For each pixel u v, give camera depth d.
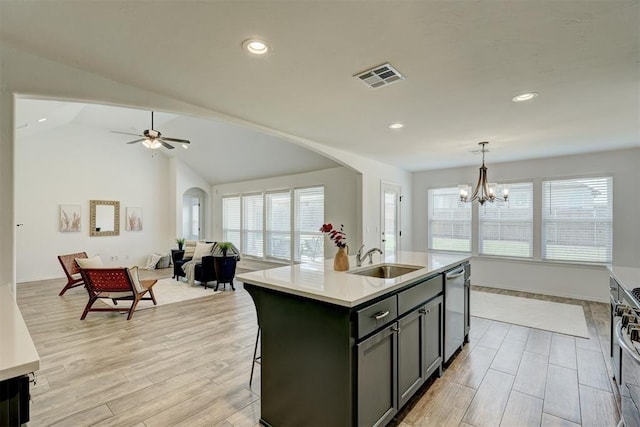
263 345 2.05
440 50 1.91
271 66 2.12
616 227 4.70
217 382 2.49
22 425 0.94
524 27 1.66
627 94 2.57
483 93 2.56
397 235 6.20
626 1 1.44
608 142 4.20
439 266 2.70
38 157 6.58
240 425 1.99
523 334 3.53
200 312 4.39
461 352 3.07
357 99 2.70
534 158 5.31
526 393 2.34
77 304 4.79
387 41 1.81
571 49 1.89
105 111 6.16
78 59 2.04
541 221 5.34
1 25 1.67
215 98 2.68
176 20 1.61
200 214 9.77
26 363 0.89
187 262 6.52
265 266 7.66
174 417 2.05
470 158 5.32
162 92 2.54
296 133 3.77
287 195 7.14
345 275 2.28
